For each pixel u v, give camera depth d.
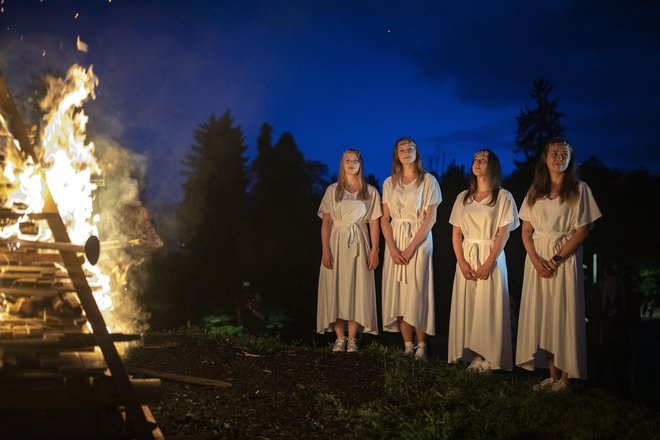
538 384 6.62
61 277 4.77
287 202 42.12
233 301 25.59
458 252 7.56
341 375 6.72
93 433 4.14
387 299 7.99
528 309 6.74
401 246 7.88
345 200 8.16
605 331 9.04
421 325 7.78
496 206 7.33
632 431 5.50
